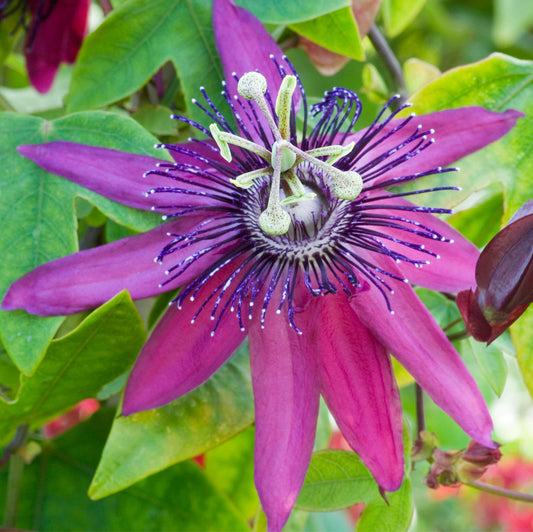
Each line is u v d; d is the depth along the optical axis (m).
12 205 0.28
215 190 0.28
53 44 0.36
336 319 0.27
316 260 0.28
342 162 0.28
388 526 0.29
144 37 0.31
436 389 0.27
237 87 0.28
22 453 0.31
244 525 0.31
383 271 0.27
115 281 0.27
